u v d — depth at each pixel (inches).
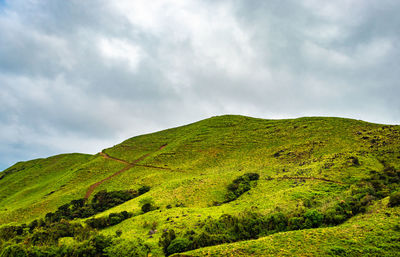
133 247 844.0
